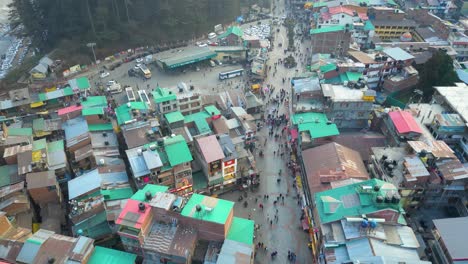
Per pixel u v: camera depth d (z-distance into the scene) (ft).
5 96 361.10
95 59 413.18
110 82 376.07
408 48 393.50
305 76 334.24
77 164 245.65
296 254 206.90
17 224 203.41
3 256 172.04
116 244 206.69
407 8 521.24
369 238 168.76
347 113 281.95
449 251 171.32
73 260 165.48
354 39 420.77
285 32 515.91
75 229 198.49
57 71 405.59
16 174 227.40
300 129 257.96
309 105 284.20
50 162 237.45
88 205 203.00
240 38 447.42
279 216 229.86
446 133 247.50
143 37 463.42
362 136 267.18
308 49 459.32
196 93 296.71
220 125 273.75
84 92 343.05
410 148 228.43
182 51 431.84
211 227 181.57
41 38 450.71
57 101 334.03
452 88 282.36
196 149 249.14
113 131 274.57
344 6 459.73
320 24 428.97
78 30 434.71
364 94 271.49
